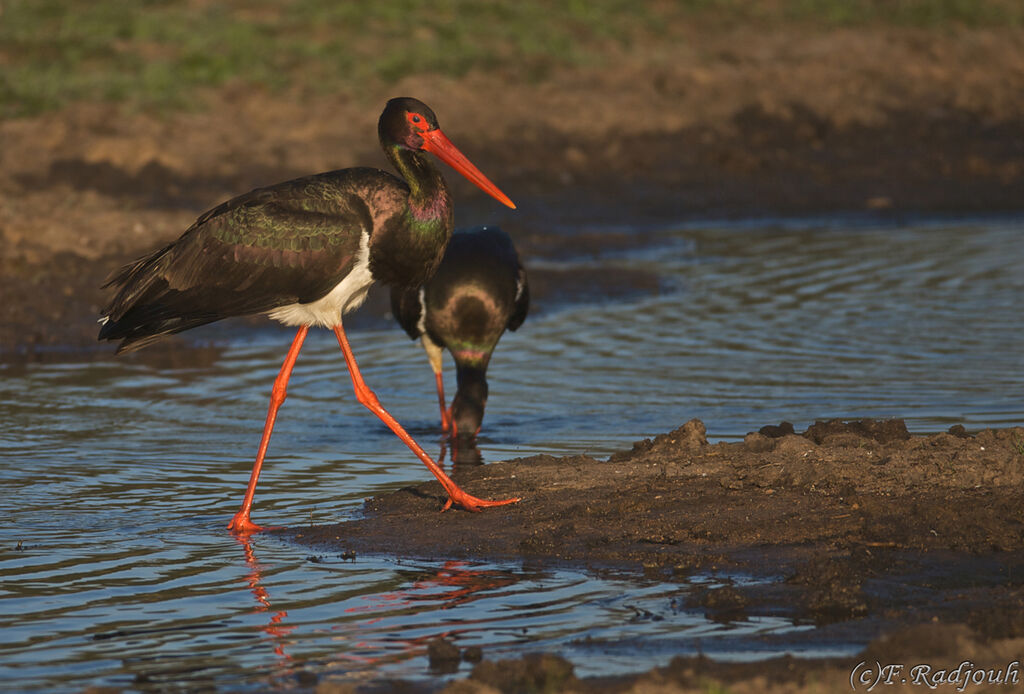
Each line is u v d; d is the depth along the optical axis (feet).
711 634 25.30
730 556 29.58
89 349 55.31
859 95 115.24
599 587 28.32
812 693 21.33
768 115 109.40
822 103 112.06
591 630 25.81
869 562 28.43
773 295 63.26
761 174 97.71
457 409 42.27
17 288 61.16
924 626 23.77
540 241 79.25
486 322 42.91
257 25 115.75
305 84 104.83
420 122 33.81
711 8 134.72
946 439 35.83
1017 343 52.44
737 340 54.49
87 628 26.50
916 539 29.63
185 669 24.29
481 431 42.60
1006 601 26.09
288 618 26.96
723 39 127.44
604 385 47.91
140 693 23.20
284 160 89.97
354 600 27.96
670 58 119.65
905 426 38.86
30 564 30.58
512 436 41.93
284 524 33.81
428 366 52.44
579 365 51.06
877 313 58.59
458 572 29.66
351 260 33.55
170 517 34.42
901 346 52.44
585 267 70.85
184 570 30.14
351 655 24.86
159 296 33.88
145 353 54.70
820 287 64.64
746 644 24.64
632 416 43.78
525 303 46.75
